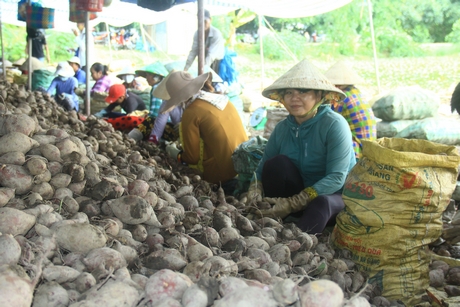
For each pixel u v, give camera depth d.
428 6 21.38
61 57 20.88
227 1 10.01
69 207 2.73
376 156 2.89
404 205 2.86
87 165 3.04
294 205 3.53
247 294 1.77
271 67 19.97
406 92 6.83
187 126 4.77
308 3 9.84
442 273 3.04
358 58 20.73
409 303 2.86
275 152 4.01
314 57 21.25
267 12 10.91
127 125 6.55
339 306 1.81
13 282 1.73
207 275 2.10
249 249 2.69
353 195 3.02
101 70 9.51
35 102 5.46
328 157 3.62
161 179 3.87
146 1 6.67
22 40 21.23
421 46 21.14
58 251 2.28
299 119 3.72
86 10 6.99
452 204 4.28
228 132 4.78
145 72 6.66
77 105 8.90
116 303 1.83
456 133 6.39
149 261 2.42
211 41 7.94
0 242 1.99
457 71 17.17
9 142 2.83
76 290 2.00
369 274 2.96
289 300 1.75
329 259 2.98
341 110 4.84
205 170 4.91
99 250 2.26
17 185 2.70
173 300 1.85
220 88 6.98
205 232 2.81
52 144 3.09
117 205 2.72
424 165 2.81
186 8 12.41
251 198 3.76
